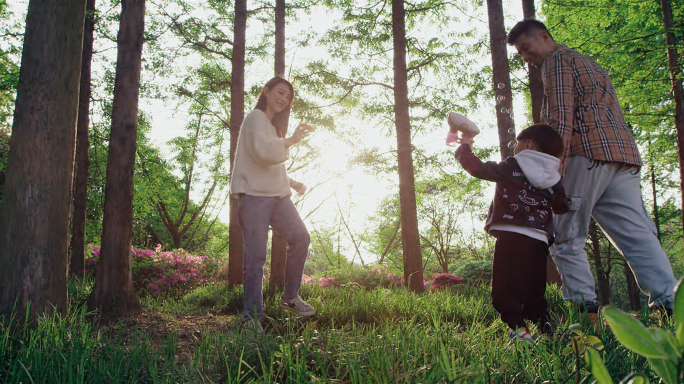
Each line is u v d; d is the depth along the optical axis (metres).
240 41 10.37
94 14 10.98
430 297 5.25
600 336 2.05
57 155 3.22
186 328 3.42
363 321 4.02
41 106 3.20
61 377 1.84
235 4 10.54
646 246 2.86
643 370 1.72
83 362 1.83
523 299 2.58
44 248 3.10
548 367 1.77
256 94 12.62
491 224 2.70
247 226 3.42
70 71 3.34
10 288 3.00
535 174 2.61
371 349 2.14
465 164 2.81
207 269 14.23
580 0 11.23
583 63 3.02
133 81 5.25
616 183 2.97
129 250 4.85
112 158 4.96
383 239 32.19
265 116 3.53
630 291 21.66
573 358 1.84
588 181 2.98
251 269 3.37
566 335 2.20
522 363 1.91
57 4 3.30
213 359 2.18
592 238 19.52
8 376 1.92
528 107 15.88
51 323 2.61
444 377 1.52
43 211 3.12
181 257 13.88
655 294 2.78
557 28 11.88
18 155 3.15
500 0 9.39
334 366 2.07
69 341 2.28
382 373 1.74
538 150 2.74
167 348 2.18
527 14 9.27
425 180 14.70
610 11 11.74
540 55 3.15
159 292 11.66
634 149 3.00
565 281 3.15
